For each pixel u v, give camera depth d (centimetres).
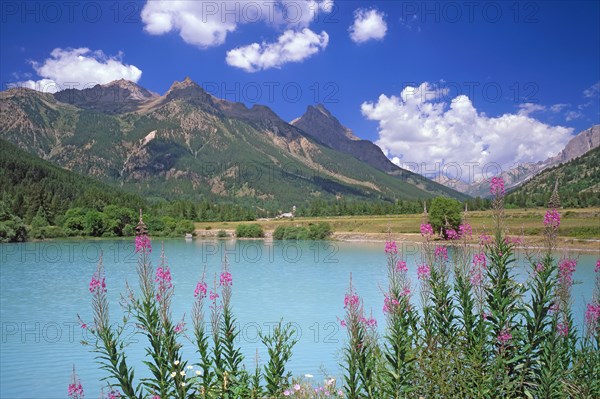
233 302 4734
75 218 15500
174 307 4191
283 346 999
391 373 830
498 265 872
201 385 902
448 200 7206
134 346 2630
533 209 13425
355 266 8069
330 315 4025
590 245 8300
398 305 874
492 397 790
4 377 2372
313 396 960
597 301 948
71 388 1033
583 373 835
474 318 877
